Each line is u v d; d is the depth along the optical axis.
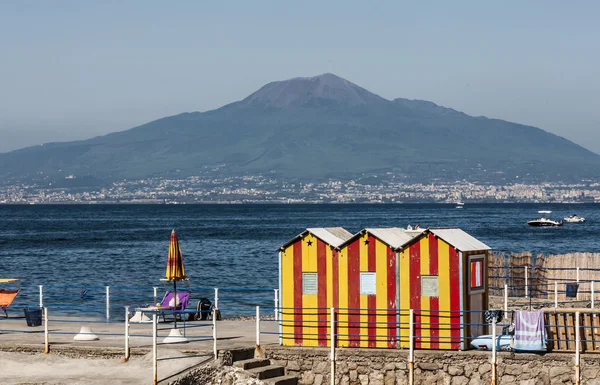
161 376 30.75
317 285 34.78
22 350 34.56
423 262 33.56
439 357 32.66
